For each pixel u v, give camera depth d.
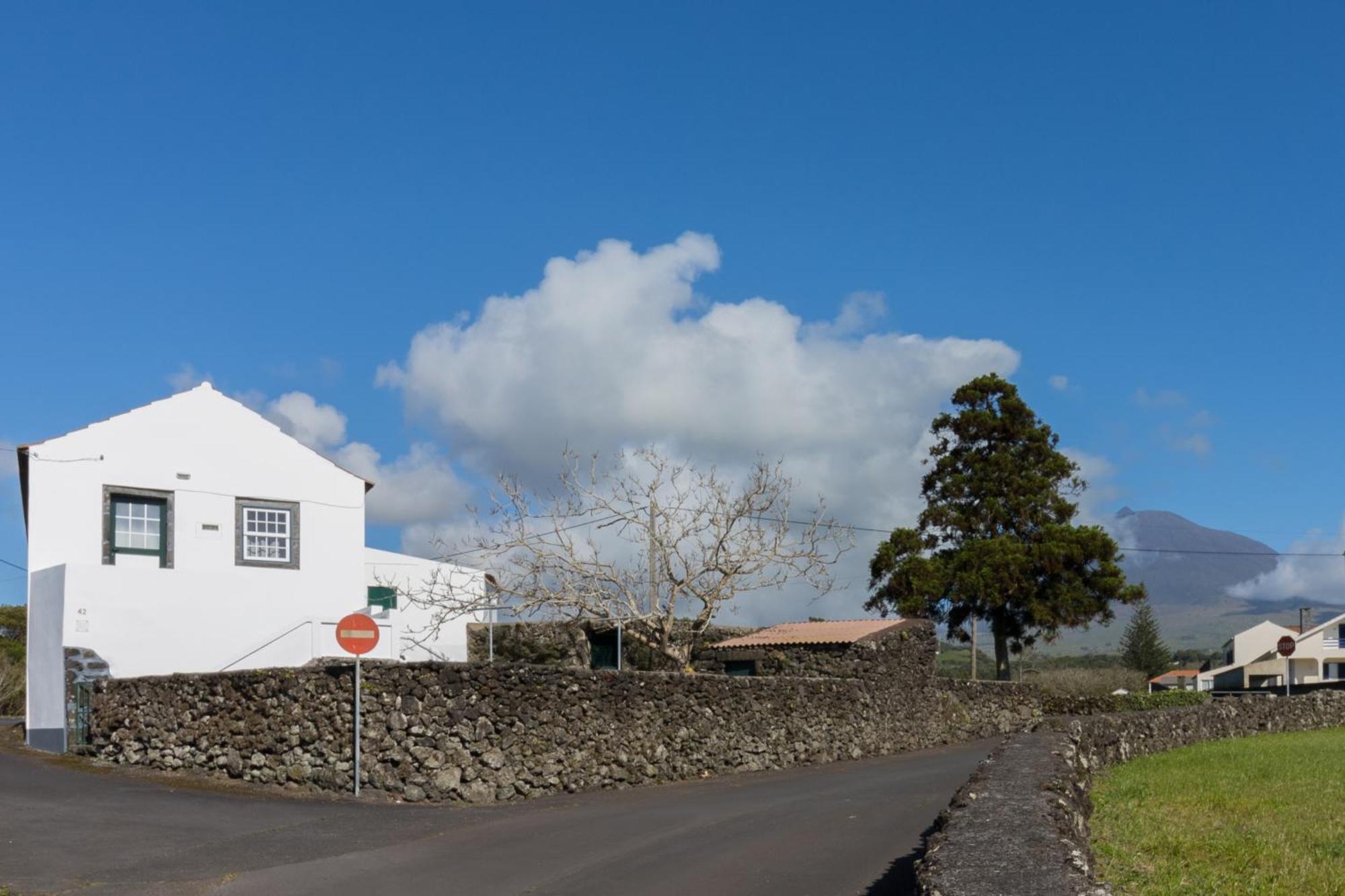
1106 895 6.80
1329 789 16.34
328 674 18.08
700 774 21.77
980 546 45.81
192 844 13.62
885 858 11.91
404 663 17.80
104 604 23.59
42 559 24.33
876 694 28.69
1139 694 45.09
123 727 20.97
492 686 18.11
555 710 18.92
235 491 26.84
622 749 20.03
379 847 13.58
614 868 11.82
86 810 15.80
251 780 18.64
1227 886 9.66
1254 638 83.31
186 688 19.94
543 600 26.78
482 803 17.38
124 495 25.41
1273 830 12.48
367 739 17.53
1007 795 10.12
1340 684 53.66
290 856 13.00
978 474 47.47
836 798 17.38
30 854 12.84
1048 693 44.34
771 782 20.77
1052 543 45.25
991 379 48.34
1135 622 93.06
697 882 10.99
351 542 28.44
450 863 12.42
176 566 25.81
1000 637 47.44
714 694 22.52
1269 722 31.28
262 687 18.80
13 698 34.41
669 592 27.47
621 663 32.25
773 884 10.80
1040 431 48.03
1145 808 14.27
